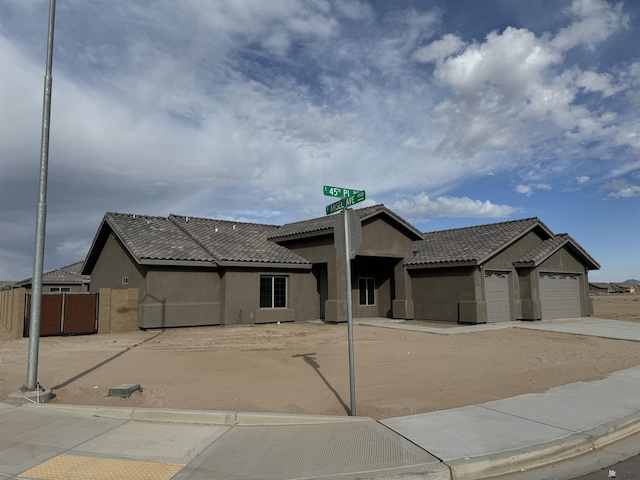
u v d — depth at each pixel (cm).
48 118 862
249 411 722
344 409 740
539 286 2331
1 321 2484
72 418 696
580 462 554
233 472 498
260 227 2650
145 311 1812
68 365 1102
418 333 1748
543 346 1434
